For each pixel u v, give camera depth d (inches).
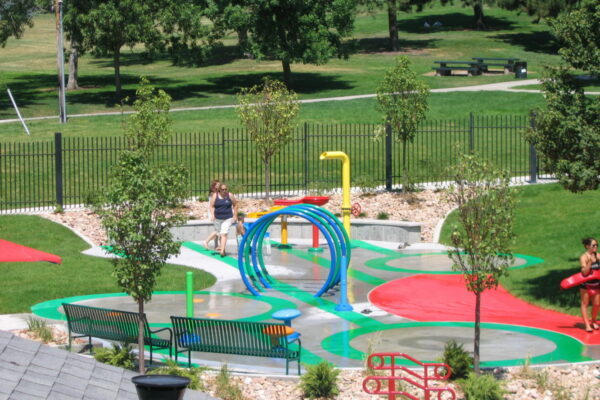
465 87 2487.7
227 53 3627.0
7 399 370.0
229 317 857.5
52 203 1390.3
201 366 691.4
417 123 1401.3
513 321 836.0
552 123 826.8
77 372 438.0
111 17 2416.3
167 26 2642.7
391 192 1418.6
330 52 2647.6
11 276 1005.2
